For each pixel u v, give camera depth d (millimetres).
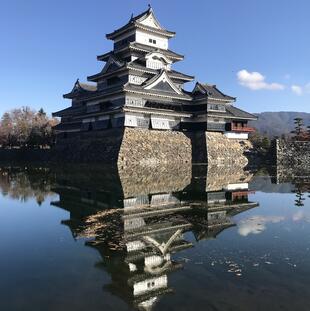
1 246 12703
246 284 9102
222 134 55906
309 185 29969
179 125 55094
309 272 9922
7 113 89062
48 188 27938
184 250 12008
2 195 24641
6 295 8703
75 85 66688
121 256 11469
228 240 13188
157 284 9172
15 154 74250
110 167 43812
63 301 8344
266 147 60250
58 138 67500
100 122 54094
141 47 56094
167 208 19422
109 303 8211
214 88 58344
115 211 18656
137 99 50812
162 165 46938
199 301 8180
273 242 12867
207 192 25266
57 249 12297
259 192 25547
